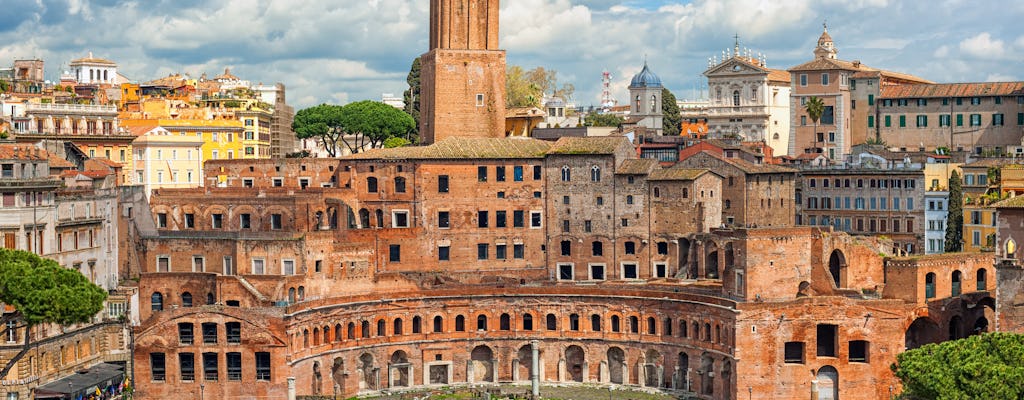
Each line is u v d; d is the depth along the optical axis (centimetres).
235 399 18275
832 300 18388
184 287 19312
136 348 18275
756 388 18412
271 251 19600
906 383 15200
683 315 19475
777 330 18400
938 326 18888
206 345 18275
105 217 18925
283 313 18262
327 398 18588
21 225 16788
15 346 16512
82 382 17262
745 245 18775
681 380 19575
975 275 19512
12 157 17038
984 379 14275
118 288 19012
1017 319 16738
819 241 19262
